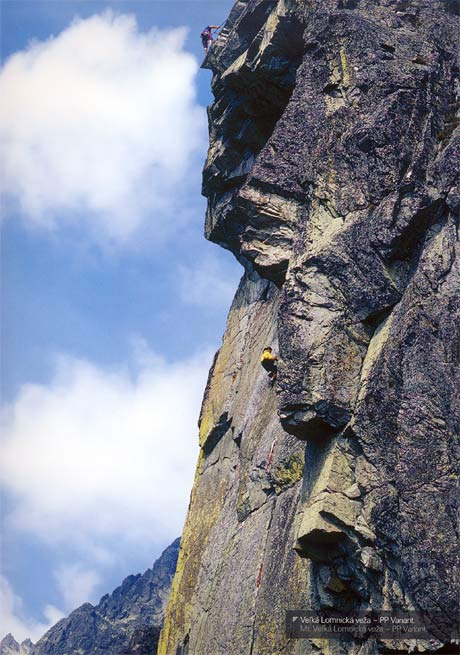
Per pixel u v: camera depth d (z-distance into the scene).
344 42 27.70
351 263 24.44
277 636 26.02
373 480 22.39
